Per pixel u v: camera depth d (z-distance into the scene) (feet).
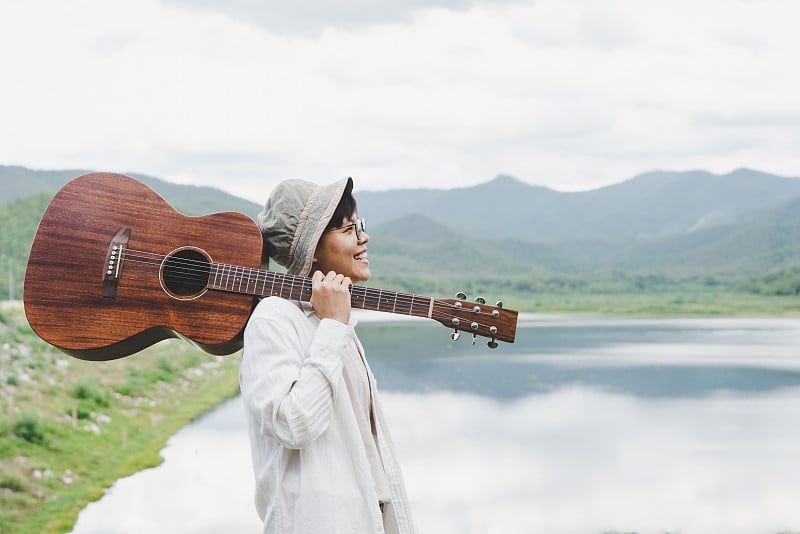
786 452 58.85
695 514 41.70
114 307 10.29
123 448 55.31
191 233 10.36
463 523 39.32
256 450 9.04
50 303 10.23
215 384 85.81
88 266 10.31
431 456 55.21
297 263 9.66
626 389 93.71
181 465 50.78
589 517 40.88
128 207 10.42
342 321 9.00
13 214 324.19
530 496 44.68
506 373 109.19
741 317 331.16
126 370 76.95
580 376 106.32
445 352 142.82
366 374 9.34
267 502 8.96
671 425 70.28
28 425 51.65
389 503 9.27
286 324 8.90
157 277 10.31
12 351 67.36
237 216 10.35
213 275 10.13
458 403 81.76
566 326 250.37
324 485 8.53
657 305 436.76
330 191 9.55
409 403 81.41
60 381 65.92
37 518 40.06
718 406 81.66
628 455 56.95
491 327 9.72
